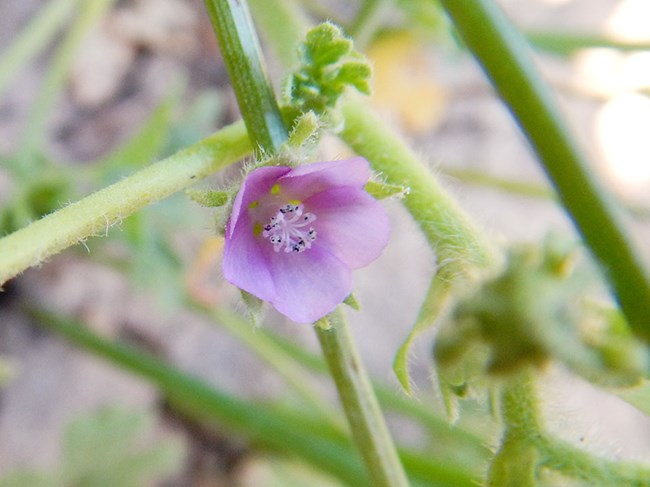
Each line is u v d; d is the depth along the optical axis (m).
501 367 0.05
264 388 0.16
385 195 0.07
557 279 0.05
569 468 0.06
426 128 0.20
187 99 0.16
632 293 0.07
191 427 0.16
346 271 0.06
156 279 0.13
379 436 0.07
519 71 0.07
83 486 0.14
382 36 0.19
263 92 0.07
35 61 0.15
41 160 0.13
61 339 0.15
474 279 0.06
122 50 0.16
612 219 0.07
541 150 0.07
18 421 0.14
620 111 0.23
